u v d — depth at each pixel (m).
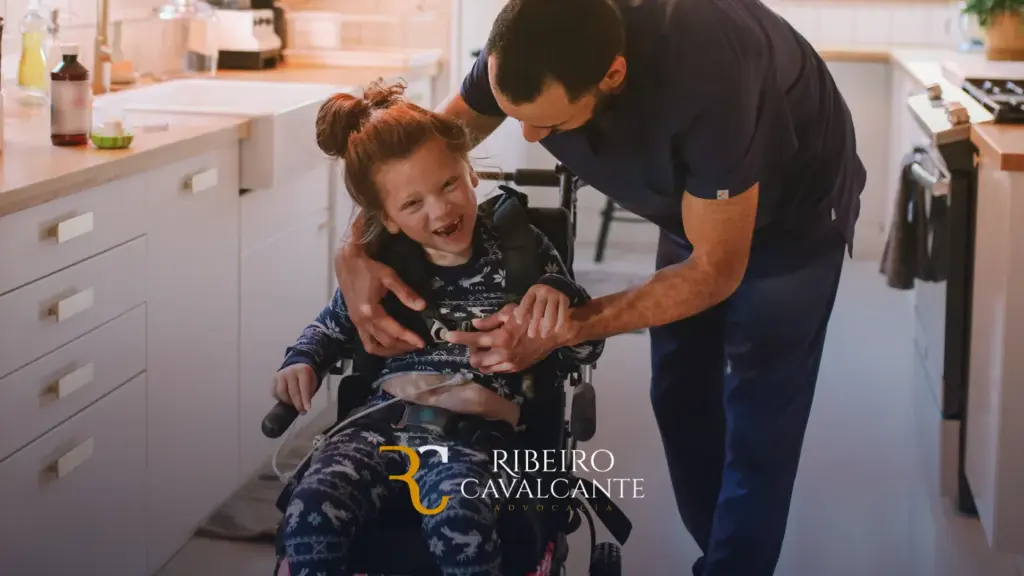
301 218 3.01
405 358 1.69
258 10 3.72
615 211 5.65
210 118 2.55
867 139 5.34
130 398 2.13
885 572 2.50
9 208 1.70
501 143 4.58
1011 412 2.32
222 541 2.55
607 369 3.87
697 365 2.15
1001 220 2.37
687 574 2.47
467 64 4.44
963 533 2.70
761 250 1.89
